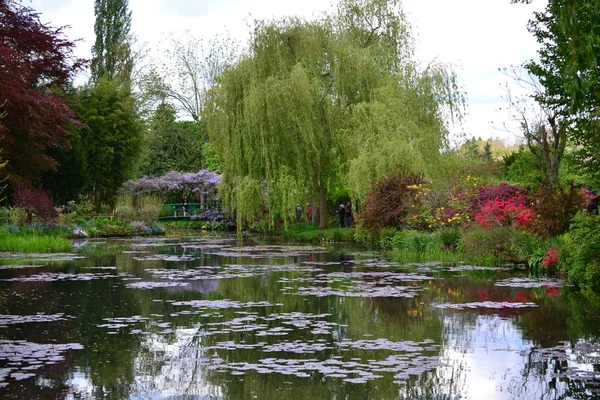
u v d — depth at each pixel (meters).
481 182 21.81
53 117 23.58
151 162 48.66
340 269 15.98
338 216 32.72
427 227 22.11
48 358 7.05
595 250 11.97
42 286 12.80
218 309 10.20
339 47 25.16
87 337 8.10
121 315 9.64
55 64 24.59
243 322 9.11
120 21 48.34
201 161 50.41
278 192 24.91
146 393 5.84
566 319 9.23
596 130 12.48
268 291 12.13
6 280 13.73
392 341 7.89
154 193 44.88
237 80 25.36
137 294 11.77
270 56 25.11
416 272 15.20
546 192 16.00
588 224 12.20
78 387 6.02
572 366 6.73
